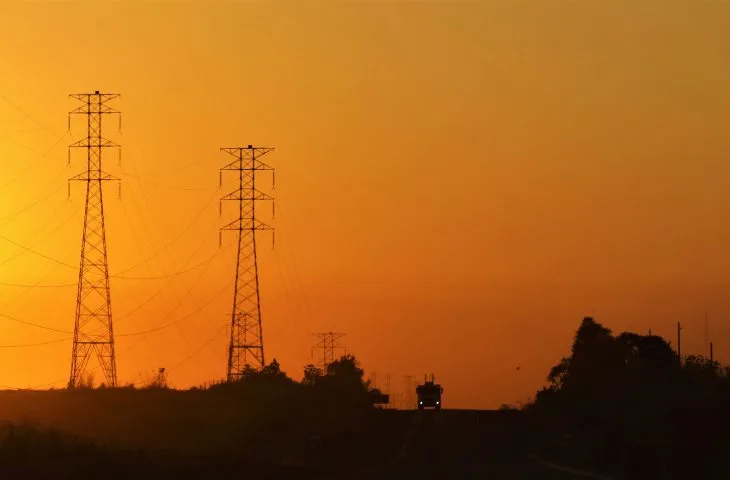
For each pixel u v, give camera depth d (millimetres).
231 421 140125
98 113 144000
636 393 136250
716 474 87625
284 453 125000
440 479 91875
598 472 108625
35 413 125312
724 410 102312
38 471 71250
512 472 104750
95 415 129250
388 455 140750
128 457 83375
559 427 185625
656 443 104062
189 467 84688
